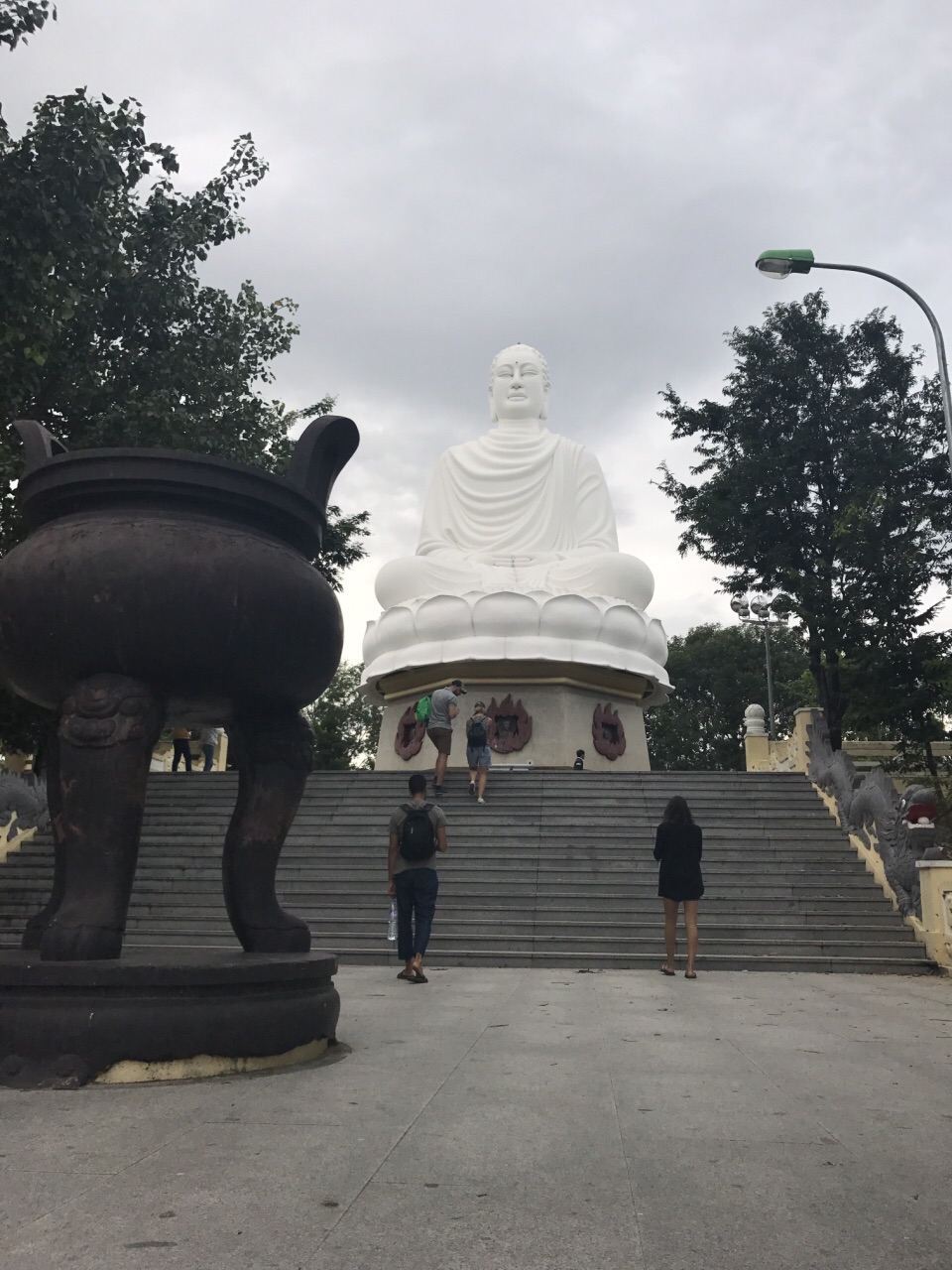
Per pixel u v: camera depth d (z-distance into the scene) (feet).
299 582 20.40
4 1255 9.64
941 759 83.92
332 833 55.93
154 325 55.77
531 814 57.21
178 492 19.92
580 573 87.15
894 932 42.19
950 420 47.09
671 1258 9.94
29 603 19.15
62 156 42.65
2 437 51.83
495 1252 10.02
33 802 59.06
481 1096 16.43
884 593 82.33
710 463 93.61
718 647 162.61
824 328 88.74
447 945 42.47
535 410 101.24
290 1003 18.89
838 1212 11.27
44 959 18.37
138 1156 12.85
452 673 81.71
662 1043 22.09
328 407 88.79
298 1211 10.98
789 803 58.54
